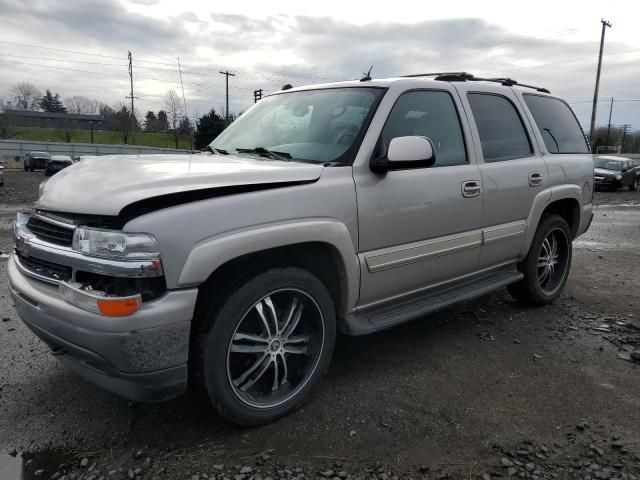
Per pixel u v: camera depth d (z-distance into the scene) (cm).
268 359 281
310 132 341
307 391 298
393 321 333
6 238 808
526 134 453
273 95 418
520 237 434
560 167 475
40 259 261
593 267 681
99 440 268
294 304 288
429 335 417
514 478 244
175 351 239
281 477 240
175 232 232
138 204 230
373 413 297
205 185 247
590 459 259
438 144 365
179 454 257
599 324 451
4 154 5356
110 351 229
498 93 435
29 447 262
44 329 256
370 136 316
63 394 313
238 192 258
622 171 2392
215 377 257
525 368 361
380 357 373
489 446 268
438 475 245
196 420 287
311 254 302
